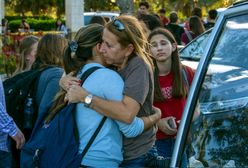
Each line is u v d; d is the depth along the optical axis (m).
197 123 4.72
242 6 4.71
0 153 7.09
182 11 66.75
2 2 44.66
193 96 4.72
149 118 5.44
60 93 5.57
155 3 66.75
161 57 6.76
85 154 5.15
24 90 7.18
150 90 5.46
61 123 5.21
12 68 20.25
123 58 5.41
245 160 4.61
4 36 22.89
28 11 71.69
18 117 7.21
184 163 4.61
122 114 5.12
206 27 18.11
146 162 5.51
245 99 4.93
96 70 5.28
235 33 4.83
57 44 7.36
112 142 5.23
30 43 8.08
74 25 39.56
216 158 4.70
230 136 4.77
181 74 6.85
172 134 6.67
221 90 4.88
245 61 4.97
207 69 4.80
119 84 5.24
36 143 5.29
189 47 13.23
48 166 5.18
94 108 5.15
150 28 9.62
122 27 5.31
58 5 68.81
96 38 5.52
